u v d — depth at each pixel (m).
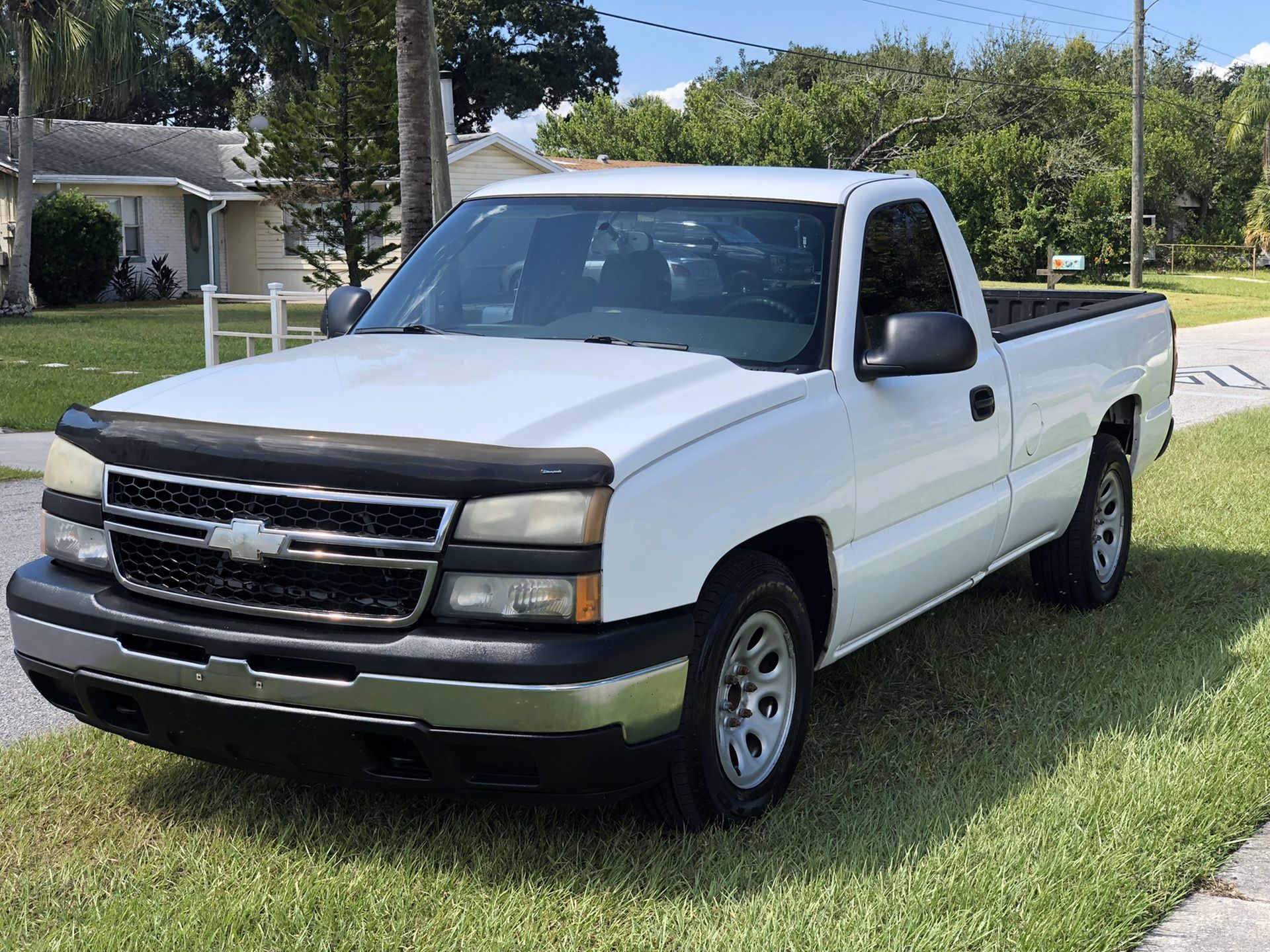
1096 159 51.41
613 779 3.29
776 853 3.52
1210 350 21.25
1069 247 47.59
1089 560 5.88
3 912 3.19
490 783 3.26
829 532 3.97
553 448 3.22
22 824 3.68
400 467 3.18
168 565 3.44
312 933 3.09
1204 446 10.54
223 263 35.75
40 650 3.61
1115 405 6.38
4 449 10.78
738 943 3.05
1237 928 3.22
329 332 4.90
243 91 59.44
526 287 4.58
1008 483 5.13
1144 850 3.49
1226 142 67.69
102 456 3.55
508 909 3.21
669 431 3.39
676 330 4.25
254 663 3.27
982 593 6.24
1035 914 3.14
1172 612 5.95
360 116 24.92
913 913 3.15
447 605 3.18
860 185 4.63
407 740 3.27
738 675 3.74
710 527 3.44
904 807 3.79
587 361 3.91
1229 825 3.71
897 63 66.50
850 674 5.00
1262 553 7.02
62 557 3.66
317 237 26.89
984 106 57.62
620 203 4.69
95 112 56.91
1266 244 59.59
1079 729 4.43
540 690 3.10
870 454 4.13
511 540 3.16
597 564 3.16
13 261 28.41
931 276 4.82
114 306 32.34
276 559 3.27
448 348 4.15
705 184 4.69
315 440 3.26
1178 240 66.19
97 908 3.19
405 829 3.66
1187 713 4.49
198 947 3.03
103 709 3.60
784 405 3.81
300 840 3.56
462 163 31.41
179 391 3.77
